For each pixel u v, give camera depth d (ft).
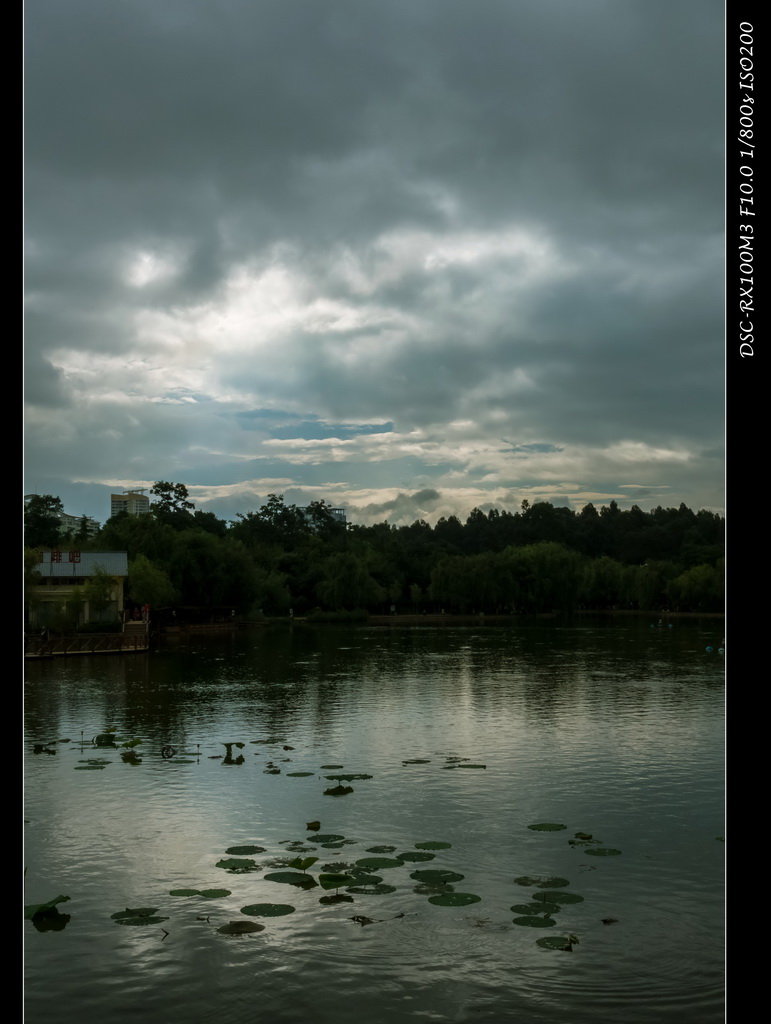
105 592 232.12
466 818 57.16
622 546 546.67
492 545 595.88
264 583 359.05
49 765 74.33
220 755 78.38
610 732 88.99
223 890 44.21
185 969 36.47
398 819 56.95
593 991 34.37
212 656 190.80
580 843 51.75
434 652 198.70
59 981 35.45
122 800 62.39
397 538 517.14
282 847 51.21
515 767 72.69
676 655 181.68
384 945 38.40
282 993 34.32
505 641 237.25
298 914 41.47
